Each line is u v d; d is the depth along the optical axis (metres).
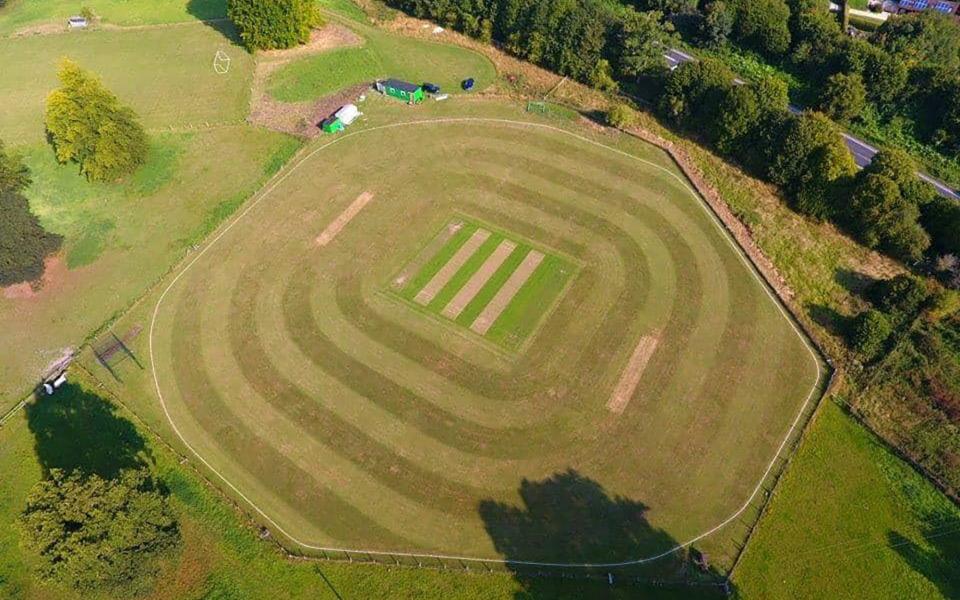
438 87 88.88
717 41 97.06
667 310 62.50
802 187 71.25
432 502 50.09
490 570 46.53
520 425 54.28
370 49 98.44
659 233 70.06
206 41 101.38
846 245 68.62
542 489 50.59
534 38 92.81
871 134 82.94
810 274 65.44
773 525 48.31
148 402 56.53
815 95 86.25
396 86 87.75
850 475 50.91
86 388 57.41
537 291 64.25
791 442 52.91
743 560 46.66
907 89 82.56
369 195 74.94
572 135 82.50
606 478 51.09
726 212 71.75
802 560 46.56
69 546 39.47
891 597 44.81
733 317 61.84
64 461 52.47
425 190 75.50
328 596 45.38
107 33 104.38
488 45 99.81
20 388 58.00
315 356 59.50
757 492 50.16
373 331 61.34
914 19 90.38
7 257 64.06
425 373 57.94
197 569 46.53
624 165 78.25
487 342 60.06
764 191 74.62
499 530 48.53
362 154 80.25
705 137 81.69
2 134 84.25
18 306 64.62
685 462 51.91
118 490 41.72
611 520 48.91
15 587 45.78
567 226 71.00
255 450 53.38
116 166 75.50
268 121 85.44
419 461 52.34
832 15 95.94
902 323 59.44
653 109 86.81
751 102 74.56
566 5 91.94
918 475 50.81
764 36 93.56
